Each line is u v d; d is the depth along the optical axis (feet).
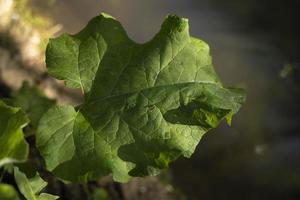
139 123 2.10
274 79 13.74
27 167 2.06
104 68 2.13
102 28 2.13
